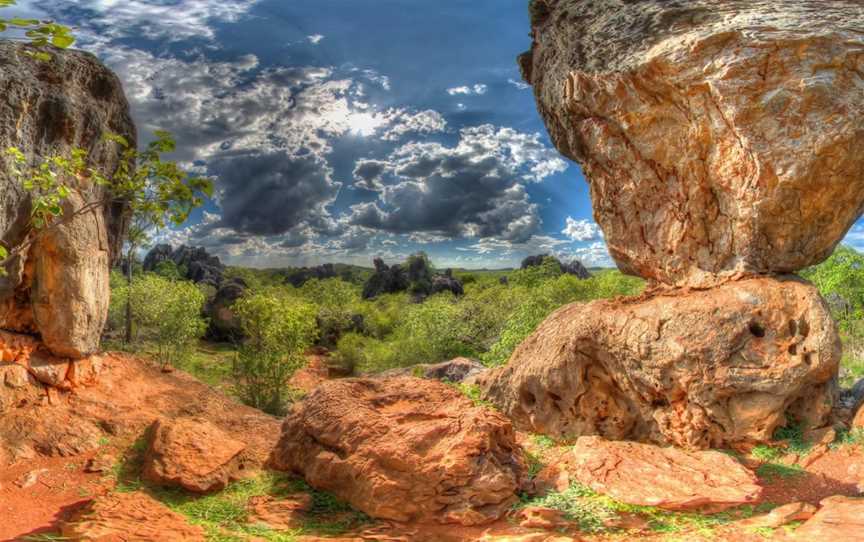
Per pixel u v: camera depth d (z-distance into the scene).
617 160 10.43
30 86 9.75
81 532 6.68
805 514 6.27
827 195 8.55
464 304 25.62
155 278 24.86
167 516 7.40
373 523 7.15
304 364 18.02
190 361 23.11
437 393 9.16
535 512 6.80
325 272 76.62
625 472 7.32
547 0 12.18
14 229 9.74
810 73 8.19
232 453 8.79
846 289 17.16
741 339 8.38
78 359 10.88
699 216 9.71
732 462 7.43
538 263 56.66
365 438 7.89
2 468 8.64
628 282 26.16
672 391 8.64
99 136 11.23
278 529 7.12
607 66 9.96
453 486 7.21
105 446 9.53
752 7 9.14
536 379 9.98
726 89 8.52
